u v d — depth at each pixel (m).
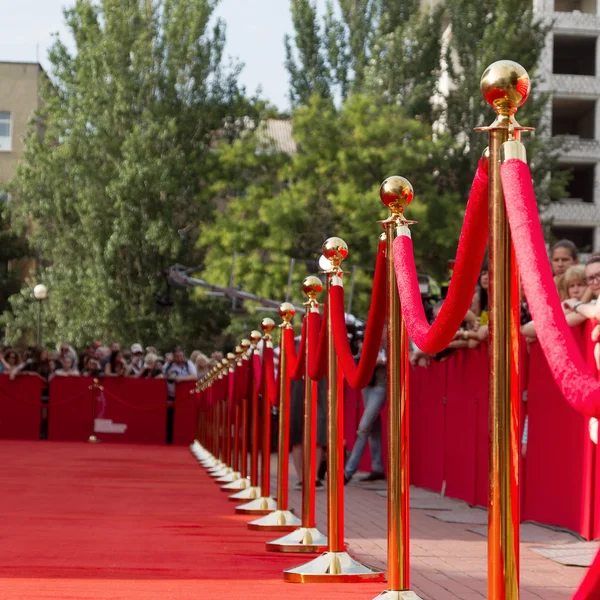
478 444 8.88
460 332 9.05
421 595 4.85
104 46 44.66
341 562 4.98
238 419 11.02
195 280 33.19
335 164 39.31
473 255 2.90
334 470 5.11
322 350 5.58
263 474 8.31
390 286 4.06
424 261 38.84
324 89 48.91
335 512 5.09
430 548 6.51
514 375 2.80
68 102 45.97
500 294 2.78
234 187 43.50
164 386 20.66
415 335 3.32
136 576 4.96
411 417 11.52
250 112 45.84
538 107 42.81
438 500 9.63
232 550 5.98
